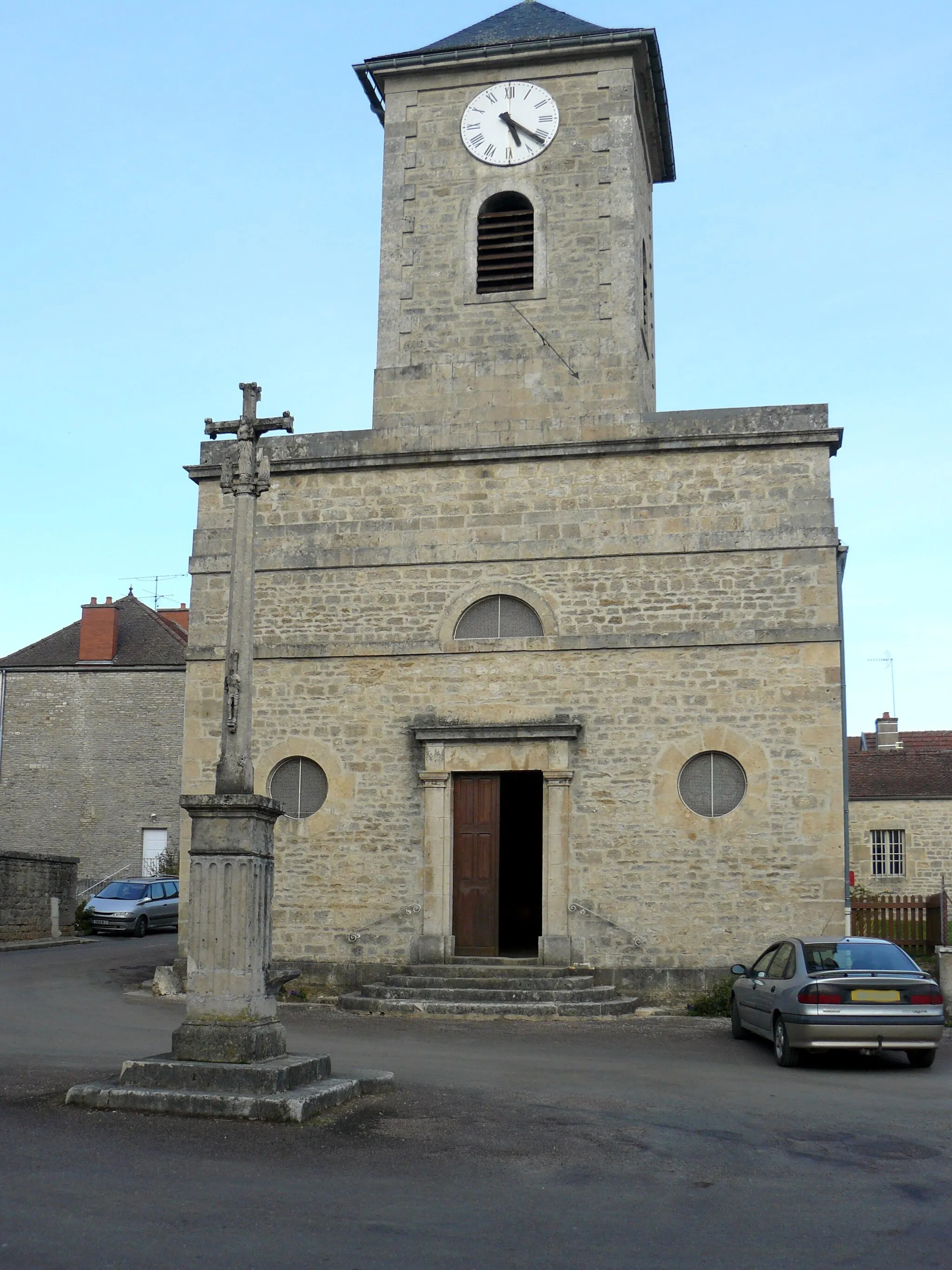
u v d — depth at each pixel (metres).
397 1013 15.94
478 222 19.75
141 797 33.84
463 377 19.16
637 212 19.55
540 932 22.70
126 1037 13.60
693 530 17.77
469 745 17.80
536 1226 6.73
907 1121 9.70
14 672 34.88
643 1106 10.06
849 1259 6.27
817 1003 12.16
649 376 20.56
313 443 19.00
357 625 18.47
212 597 18.89
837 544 17.38
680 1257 6.25
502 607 18.27
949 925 21.42
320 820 18.11
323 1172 7.69
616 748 17.50
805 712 17.12
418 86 20.33
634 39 19.33
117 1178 7.39
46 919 28.02
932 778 35.88
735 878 16.97
